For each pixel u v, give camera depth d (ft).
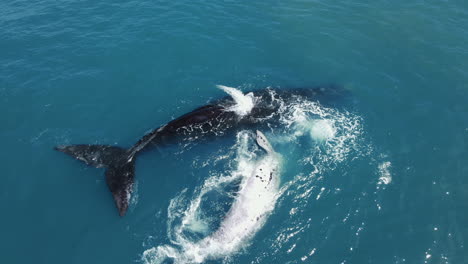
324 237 63.98
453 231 65.10
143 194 71.10
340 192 71.20
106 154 78.18
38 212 68.08
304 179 73.72
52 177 73.87
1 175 73.77
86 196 70.79
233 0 128.67
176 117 88.94
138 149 78.95
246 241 63.31
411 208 68.59
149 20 117.39
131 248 62.75
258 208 67.97
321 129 85.81
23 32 110.93
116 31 112.78
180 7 123.75
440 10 126.31
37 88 93.76
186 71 101.45
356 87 98.37
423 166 76.28
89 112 88.79
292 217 66.74
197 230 65.05
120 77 98.43
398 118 88.33
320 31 117.08
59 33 111.14
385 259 61.16
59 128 84.64
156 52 106.52
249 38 113.29
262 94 94.89
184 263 60.34
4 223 66.23
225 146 81.87
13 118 86.17
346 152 79.66
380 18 122.93
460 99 92.94
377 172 75.00
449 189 71.97
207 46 109.50
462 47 109.70
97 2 124.77
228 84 98.73
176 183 73.46
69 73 98.53
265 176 73.92
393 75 101.35
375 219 66.80
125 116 88.58
